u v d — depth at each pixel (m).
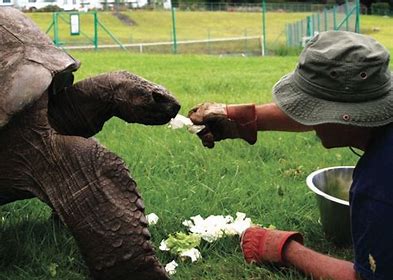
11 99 2.56
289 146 4.91
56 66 2.73
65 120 2.87
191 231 3.09
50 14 36.62
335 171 3.36
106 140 4.96
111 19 39.50
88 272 2.78
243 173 4.12
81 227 2.52
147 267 2.50
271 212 3.40
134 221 2.51
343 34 2.32
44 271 2.75
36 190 2.65
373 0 45.50
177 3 46.84
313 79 2.30
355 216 2.40
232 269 2.78
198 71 12.00
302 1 47.03
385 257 2.33
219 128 2.88
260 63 14.77
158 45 26.11
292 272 2.69
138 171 4.07
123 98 2.72
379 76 2.24
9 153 2.65
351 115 2.24
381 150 2.32
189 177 4.00
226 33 36.38
